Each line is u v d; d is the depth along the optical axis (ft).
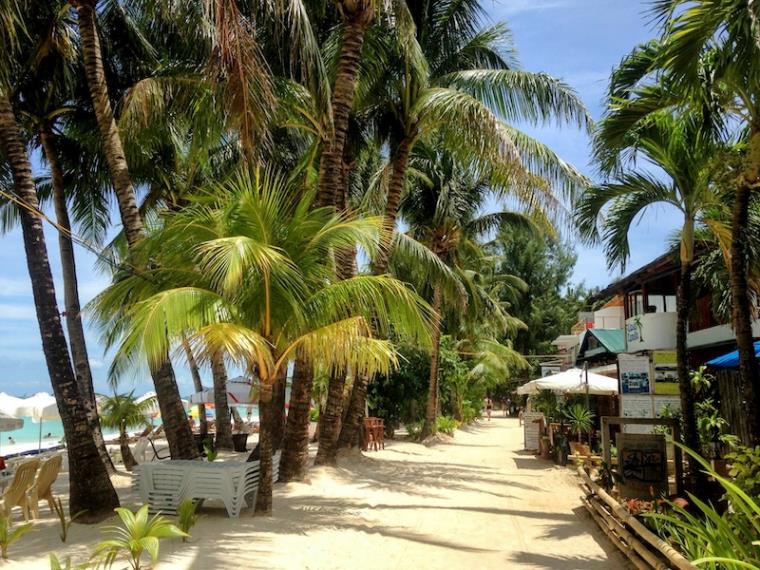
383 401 76.89
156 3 33.53
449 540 25.04
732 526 15.57
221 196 25.57
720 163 25.31
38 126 39.60
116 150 31.53
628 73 26.25
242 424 82.69
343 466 44.91
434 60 46.39
